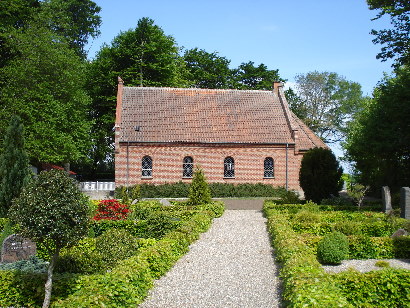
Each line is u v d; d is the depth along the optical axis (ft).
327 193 95.96
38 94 122.83
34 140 119.55
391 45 96.63
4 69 120.06
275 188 130.62
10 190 75.41
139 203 89.51
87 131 145.89
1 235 52.80
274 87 149.18
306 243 52.34
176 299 37.01
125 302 33.06
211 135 130.62
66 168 150.00
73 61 134.92
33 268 40.81
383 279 33.60
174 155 127.65
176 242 52.49
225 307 35.01
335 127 225.15
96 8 195.11
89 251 48.16
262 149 131.44
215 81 219.41
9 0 119.44
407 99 95.35
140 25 174.60
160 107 135.85
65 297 34.22
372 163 123.54
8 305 34.47
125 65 177.17
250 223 80.12
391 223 62.85
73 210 32.68
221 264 49.01
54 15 151.74
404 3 93.25
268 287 40.32
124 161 125.39
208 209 84.99
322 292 29.60
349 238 52.60
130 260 40.14
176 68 192.54
